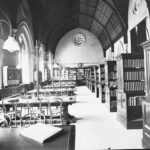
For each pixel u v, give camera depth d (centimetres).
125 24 1363
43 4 1480
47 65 2195
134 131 592
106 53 2598
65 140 183
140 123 615
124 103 652
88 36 2769
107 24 1936
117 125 662
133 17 1243
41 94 934
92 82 1827
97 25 2275
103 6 1620
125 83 672
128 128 614
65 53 2781
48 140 182
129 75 676
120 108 696
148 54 441
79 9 2039
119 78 723
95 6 1773
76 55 2772
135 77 675
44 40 2070
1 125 530
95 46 2762
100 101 1231
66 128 219
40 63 1934
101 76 1244
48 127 207
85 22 2459
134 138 529
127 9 1341
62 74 2730
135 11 1203
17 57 1149
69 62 2777
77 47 2772
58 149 165
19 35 1205
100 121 720
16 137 195
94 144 487
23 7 1228
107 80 950
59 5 1680
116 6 1331
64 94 1026
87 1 1752
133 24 1243
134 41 1304
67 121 676
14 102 607
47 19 1748
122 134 564
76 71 2884
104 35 2316
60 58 2783
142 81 672
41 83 1722
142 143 467
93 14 2041
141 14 1098
